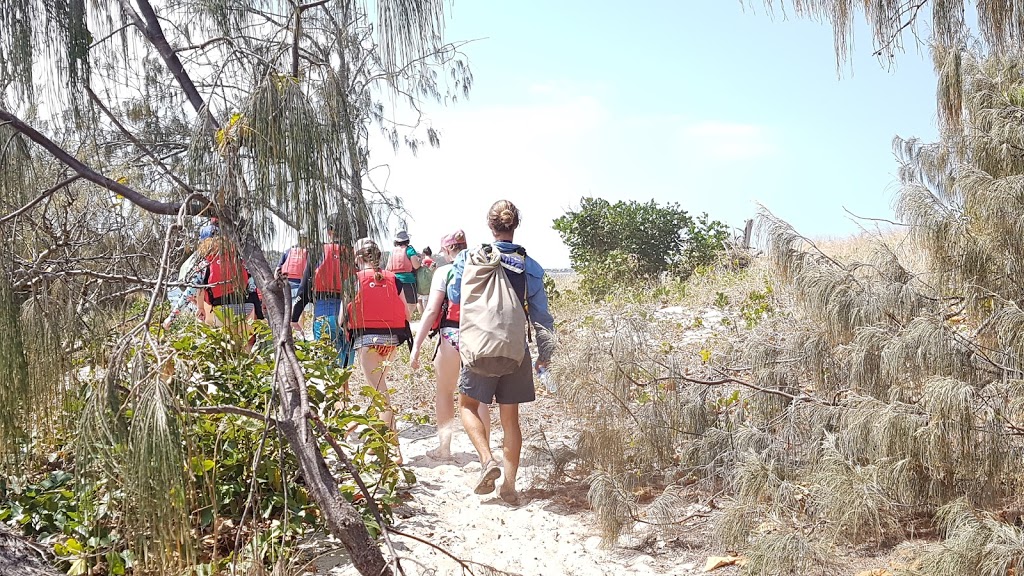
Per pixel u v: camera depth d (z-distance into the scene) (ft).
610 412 15.06
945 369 11.83
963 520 10.68
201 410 8.09
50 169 9.21
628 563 12.63
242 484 12.50
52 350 7.25
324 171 8.18
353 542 8.47
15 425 7.08
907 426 11.53
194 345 13.17
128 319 8.32
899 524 12.33
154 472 6.55
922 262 14.15
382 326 18.29
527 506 15.42
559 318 38.37
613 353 15.08
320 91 8.53
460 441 20.66
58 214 9.24
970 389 11.03
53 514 11.12
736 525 12.10
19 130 8.25
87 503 7.51
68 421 7.38
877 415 11.99
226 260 8.41
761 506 12.90
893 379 12.71
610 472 15.08
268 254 8.84
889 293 13.24
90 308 7.82
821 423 13.83
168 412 6.79
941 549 10.22
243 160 8.17
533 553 13.02
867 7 16.88
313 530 12.85
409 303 29.71
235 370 13.30
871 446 12.25
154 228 9.70
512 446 15.87
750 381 16.19
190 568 7.10
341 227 8.53
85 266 9.16
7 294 7.07
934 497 11.90
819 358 14.67
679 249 55.52
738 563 12.03
